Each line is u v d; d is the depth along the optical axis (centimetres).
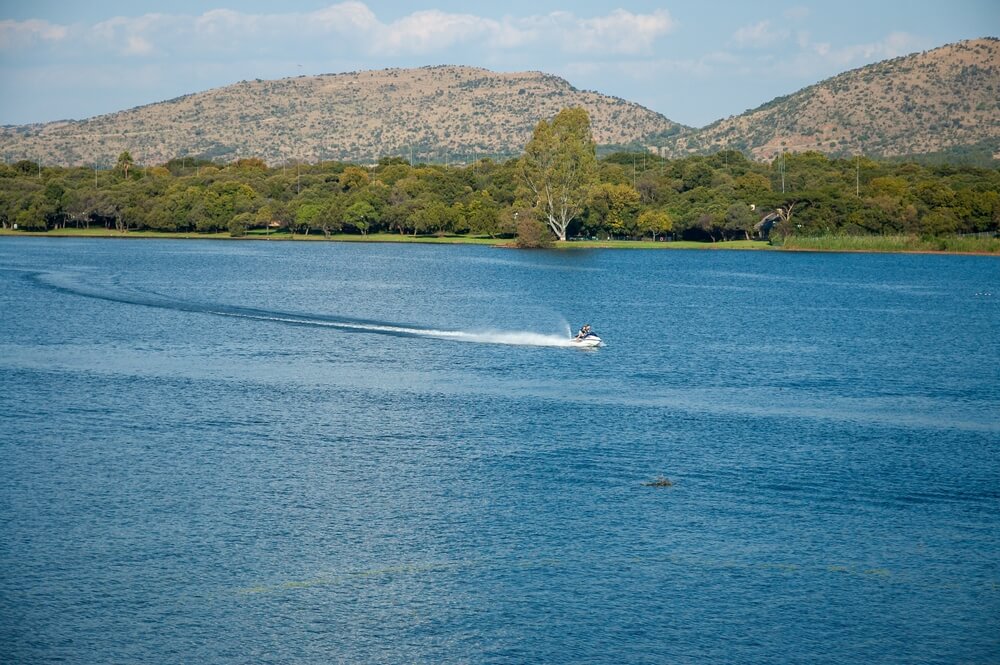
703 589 11919
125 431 17625
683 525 13600
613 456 16438
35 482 14912
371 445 16925
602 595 11769
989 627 11212
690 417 18988
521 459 16238
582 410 19400
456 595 11731
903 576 12281
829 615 11412
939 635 11056
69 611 11294
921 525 13738
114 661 10450
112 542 12875
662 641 10881
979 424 18850
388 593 11750
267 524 13475
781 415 19312
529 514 13912
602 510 14088
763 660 10600
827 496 14750
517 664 10481
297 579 12038
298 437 17362
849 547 13025
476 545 12938
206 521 13550
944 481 15450
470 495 14588
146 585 11856
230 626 11075
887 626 11200
